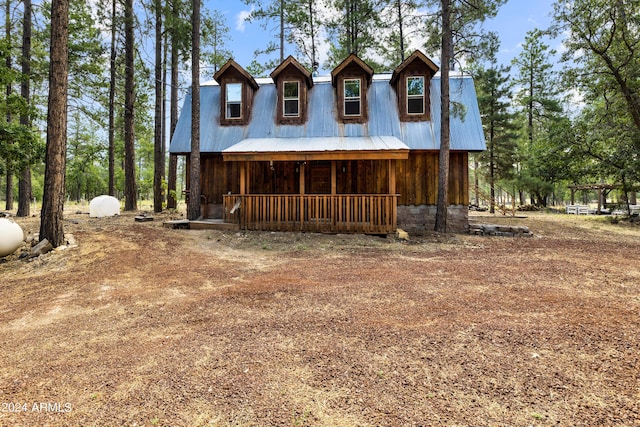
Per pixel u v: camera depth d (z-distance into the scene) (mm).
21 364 3404
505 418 2385
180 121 15461
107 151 24031
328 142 12859
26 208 17344
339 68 14391
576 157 19453
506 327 3961
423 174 13562
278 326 4137
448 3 12289
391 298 5137
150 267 7480
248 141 13672
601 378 2883
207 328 4160
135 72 21922
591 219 19703
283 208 12117
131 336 4012
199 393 2777
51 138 8953
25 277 6965
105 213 16812
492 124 28266
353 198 11805
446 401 2598
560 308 4602
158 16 17688
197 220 13031
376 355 3354
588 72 18375
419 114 14047
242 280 6402
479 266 7352
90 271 7168
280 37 24062
